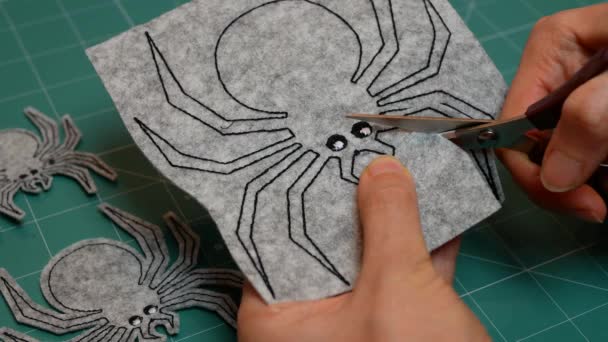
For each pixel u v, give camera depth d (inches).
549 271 15.3
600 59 12.6
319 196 13.6
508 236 15.8
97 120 17.5
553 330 14.6
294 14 15.1
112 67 14.5
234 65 14.6
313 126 14.2
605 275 15.2
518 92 15.2
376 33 15.1
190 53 14.6
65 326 14.1
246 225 13.3
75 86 18.2
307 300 12.8
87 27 19.6
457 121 13.8
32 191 16.0
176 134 14.1
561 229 15.9
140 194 16.1
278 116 14.3
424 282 12.1
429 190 13.6
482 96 14.8
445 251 14.0
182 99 14.3
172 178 13.7
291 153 13.9
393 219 12.6
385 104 14.5
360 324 12.0
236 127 14.2
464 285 15.1
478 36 19.9
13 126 17.3
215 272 14.8
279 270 13.0
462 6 20.6
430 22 15.2
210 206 13.5
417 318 11.8
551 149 13.3
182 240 15.2
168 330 14.1
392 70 14.8
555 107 13.1
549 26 15.5
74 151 16.7
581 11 15.3
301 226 13.3
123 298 14.4
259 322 12.7
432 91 14.7
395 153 13.9
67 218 15.7
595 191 14.5
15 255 15.2
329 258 13.1
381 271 12.2
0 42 19.1
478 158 14.2
